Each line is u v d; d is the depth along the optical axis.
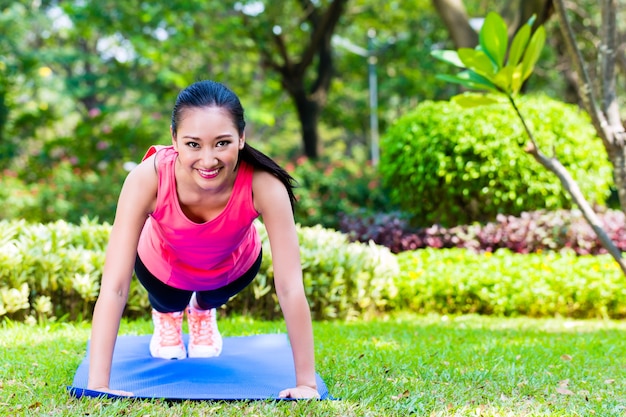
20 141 14.62
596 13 15.60
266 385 3.06
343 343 4.42
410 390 3.07
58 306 5.12
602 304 6.40
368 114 21.14
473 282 6.54
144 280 3.32
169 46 13.02
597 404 2.92
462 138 7.85
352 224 9.23
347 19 17.59
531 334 5.20
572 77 16.14
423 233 8.35
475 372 3.47
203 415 2.61
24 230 5.70
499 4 16.94
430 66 18.12
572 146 7.84
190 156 2.59
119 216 2.83
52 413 2.56
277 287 2.89
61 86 15.34
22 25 14.49
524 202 8.00
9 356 3.70
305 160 12.84
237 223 2.91
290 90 14.96
